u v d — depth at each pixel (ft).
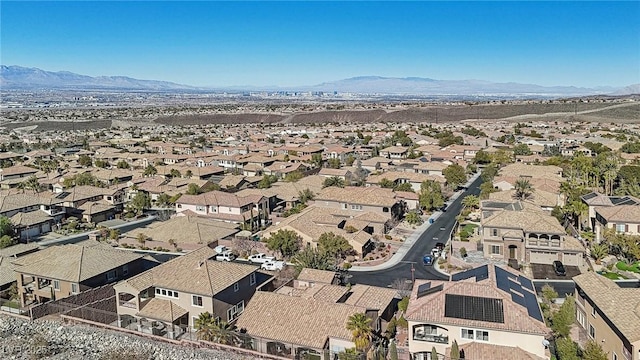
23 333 163.53
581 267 229.86
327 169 440.04
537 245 236.43
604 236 251.19
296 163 489.26
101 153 598.34
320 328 148.46
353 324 144.05
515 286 153.79
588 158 415.85
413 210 334.65
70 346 155.33
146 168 470.80
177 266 177.06
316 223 274.16
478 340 135.44
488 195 327.26
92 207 331.36
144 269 215.51
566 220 289.74
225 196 317.42
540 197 306.96
